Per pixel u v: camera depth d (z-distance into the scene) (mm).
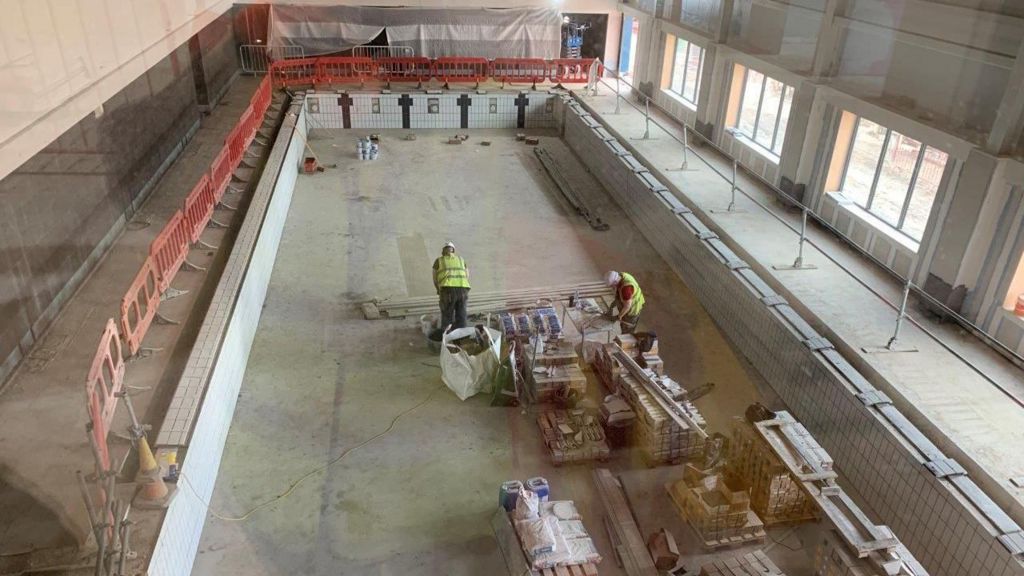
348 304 8852
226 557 5305
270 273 9453
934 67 6547
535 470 5820
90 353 6852
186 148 11828
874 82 7414
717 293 8125
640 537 4969
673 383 5891
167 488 4973
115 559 4379
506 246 9953
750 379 6516
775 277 8062
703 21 12273
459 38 10797
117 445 5566
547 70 15938
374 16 10031
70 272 7680
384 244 10258
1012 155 6418
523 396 6762
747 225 9383
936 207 7320
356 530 5562
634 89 15703
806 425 6645
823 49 8391
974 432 5809
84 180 8078
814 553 4617
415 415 6930
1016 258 6539
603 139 13023
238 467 6199
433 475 6137
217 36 12062
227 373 6754
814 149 9320
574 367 6656
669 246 9672
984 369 6578
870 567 4266
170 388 6312
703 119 12414
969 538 5023
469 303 8188
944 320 7281
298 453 6402
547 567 4934
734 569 4578
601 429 5883
